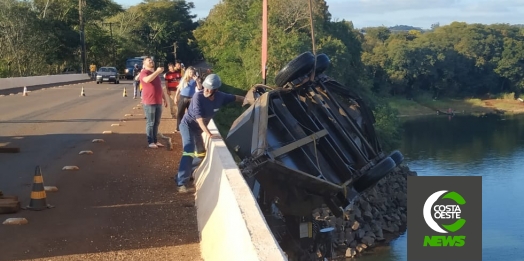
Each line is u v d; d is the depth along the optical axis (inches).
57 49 2765.7
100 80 2030.0
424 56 4436.5
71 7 2992.1
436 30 5182.1
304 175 353.7
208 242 265.1
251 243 174.7
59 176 406.9
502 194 1723.7
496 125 3508.9
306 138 375.6
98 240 282.4
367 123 429.1
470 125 3521.2
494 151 2532.0
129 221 314.3
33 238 279.9
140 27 4512.8
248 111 378.6
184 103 509.0
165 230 302.4
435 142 2844.5
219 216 257.6
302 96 407.5
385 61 4318.4
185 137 380.5
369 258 1199.6
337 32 2432.3
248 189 239.1
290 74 395.2
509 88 4849.9
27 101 1098.1
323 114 402.6
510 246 1213.7
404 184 1786.4
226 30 2239.2
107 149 520.4
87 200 351.6
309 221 419.5
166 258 262.7
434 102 4439.0
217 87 365.7
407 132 3233.3
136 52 3927.2
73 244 274.7
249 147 372.2
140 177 415.5
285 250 420.2
